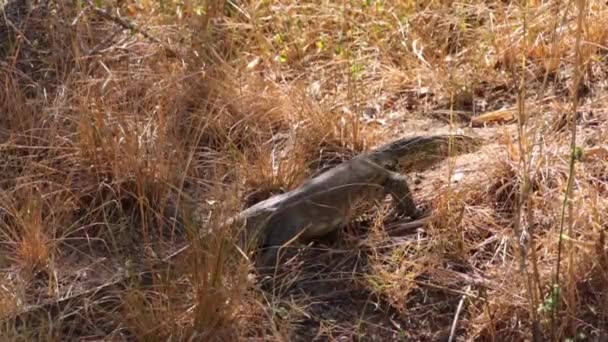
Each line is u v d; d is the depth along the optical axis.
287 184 7.88
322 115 8.34
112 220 7.70
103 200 7.82
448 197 7.36
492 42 9.16
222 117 8.40
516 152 7.77
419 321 6.82
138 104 8.36
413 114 8.73
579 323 6.66
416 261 7.11
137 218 7.70
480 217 7.43
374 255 7.25
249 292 6.71
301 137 8.11
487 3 9.77
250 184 7.88
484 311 6.73
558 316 6.60
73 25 9.18
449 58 9.20
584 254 6.87
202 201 7.71
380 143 8.33
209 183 7.83
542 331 6.56
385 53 9.28
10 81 8.69
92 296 6.82
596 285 6.81
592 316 6.72
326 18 9.59
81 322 6.71
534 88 8.74
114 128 7.98
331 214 7.36
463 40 9.39
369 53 9.36
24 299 6.86
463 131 8.33
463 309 6.85
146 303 6.62
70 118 8.16
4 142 8.21
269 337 6.55
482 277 7.03
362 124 8.52
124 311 6.63
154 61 8.93
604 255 6.83
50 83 8.81
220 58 8.83
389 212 7.65
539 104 7.99
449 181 7.39
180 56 8.95
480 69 8.99
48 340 6.38
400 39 9.40
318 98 8.66
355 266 7.19
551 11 9.20
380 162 7.65
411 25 9.47
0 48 9.29
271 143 8.30
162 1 9.44
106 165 7.90
